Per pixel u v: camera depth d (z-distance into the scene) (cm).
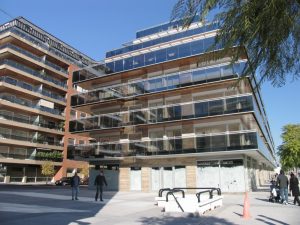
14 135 5056
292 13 345
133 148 3092
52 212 1259
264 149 3353
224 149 2616
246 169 2734
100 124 3359
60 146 5850
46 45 5944
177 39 3366
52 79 5844
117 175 3269
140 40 4034
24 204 1552
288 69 402
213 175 2748
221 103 2698
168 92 3069
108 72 3494
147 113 3059
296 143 3841
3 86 4875
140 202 1795
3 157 4809
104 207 1510
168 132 3088
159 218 1150
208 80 2825
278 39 355
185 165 2891
